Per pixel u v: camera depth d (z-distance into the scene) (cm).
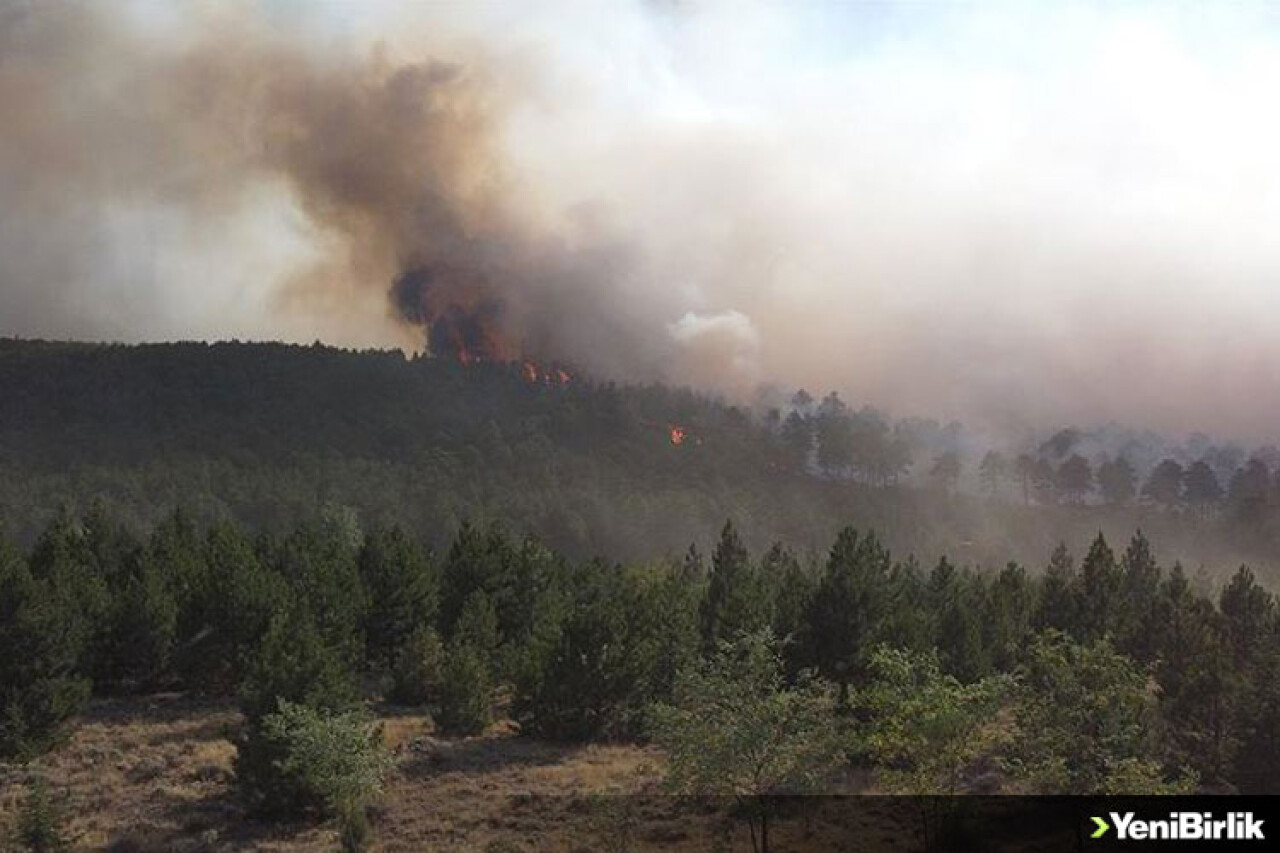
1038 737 2820
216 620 4922
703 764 2700
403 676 5038
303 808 3397
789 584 5275
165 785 3684
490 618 5347
